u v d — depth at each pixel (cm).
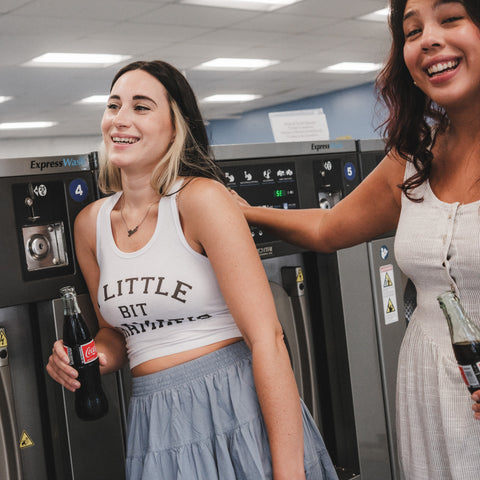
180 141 158
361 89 1395
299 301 252
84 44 866
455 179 146
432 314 149
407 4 144
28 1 674
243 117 1641
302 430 148
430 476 152
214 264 149
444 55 137
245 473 147
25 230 184
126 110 156
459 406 142
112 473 200
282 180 240
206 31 877
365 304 264
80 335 163
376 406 266
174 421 149
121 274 156
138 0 709
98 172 196
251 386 153
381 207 175
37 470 196
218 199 149
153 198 159
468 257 138
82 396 163
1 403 185
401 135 158
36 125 1420
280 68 1172
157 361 154
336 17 878
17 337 193
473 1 133
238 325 150
